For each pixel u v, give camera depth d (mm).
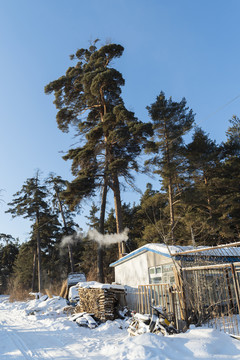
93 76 28578
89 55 33969
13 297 37938
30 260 53562
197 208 26125
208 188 26375
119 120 25766
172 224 24609
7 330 12219
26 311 18516
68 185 25594
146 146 25031
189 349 6223
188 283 9656
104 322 12656
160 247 13367
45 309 19047
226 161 29000
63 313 17109
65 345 8750
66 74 32344
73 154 28266
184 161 26859
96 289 13797
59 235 47656
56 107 31906
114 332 10969
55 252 50750
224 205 25594
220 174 27703
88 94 30047
